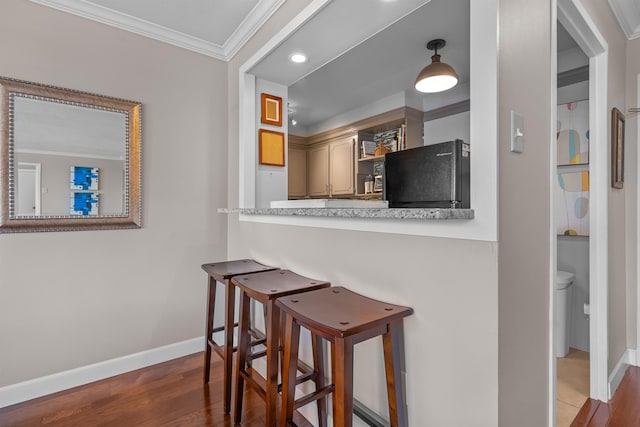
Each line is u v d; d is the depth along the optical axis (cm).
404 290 117
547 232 123
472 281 98
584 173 237
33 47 180
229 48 242
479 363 97
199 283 242
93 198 200
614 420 165
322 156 466
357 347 136
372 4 154
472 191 99
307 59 209
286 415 119
